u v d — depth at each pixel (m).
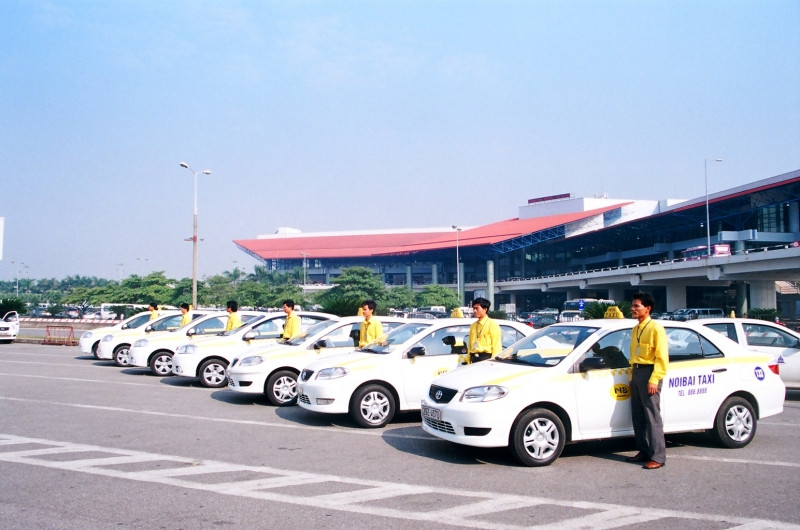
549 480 6.47
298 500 5.75
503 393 6.94
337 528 5.03
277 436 8.63
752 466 7.03
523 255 110.31
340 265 128.62
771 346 12.11
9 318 29.38
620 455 7.59
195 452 7.64
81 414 10.24
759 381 8.05
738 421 7.89
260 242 139.12
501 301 108.75
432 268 112.75
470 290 105.81
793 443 8.22
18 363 18.92
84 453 7.55
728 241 64.12
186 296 68.88
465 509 5.52
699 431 8.47
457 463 7.18
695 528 5.06
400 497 5.87
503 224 108.56
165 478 6.45
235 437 8.55
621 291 75.88
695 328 8.00
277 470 6.82
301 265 132.38
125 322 19.59
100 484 6.23
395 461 7.27
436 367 9.60
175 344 15.77
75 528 5.00
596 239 98.00
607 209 94.19
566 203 104.50
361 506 5.59
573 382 7.20
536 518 5.29
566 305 58.00
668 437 8.55
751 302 55.12
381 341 10.27
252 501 5.71
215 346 13.55
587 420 7.19
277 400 11.20
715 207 68.94
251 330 13.85
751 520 5.25
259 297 78.88
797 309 76.50
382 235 132.88
